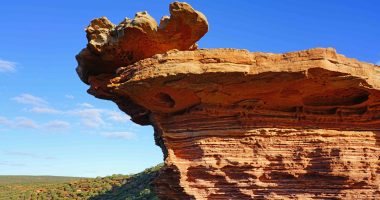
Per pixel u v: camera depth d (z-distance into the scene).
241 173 18.80
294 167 18.77
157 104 19.61
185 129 19.53
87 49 21.17
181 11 19.22
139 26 19.41
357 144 19.17
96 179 79.06
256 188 18.72
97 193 68.00
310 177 18.83
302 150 18.89
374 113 19.47
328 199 18.61
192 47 21.81
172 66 17.33
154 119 20.22
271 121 19.11
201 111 18.97
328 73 17.11
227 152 18.83
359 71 17.64
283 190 18.78
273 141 18.97
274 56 17.30
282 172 18.77
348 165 18.64
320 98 19.25
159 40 20.25
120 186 68.50
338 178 18.61
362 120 19.55
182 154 19.45
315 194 18.73
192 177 19.00
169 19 19.67
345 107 19.42
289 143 19.00
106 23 21.08
